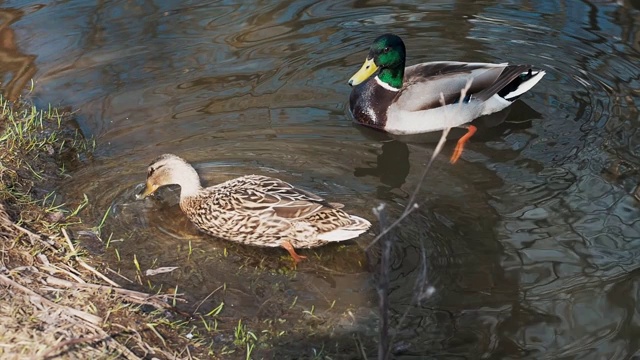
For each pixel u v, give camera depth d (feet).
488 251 10.23
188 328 9.64
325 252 10.21
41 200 10.51
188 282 9.99
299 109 11.65
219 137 11.25
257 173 10.89
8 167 10.74
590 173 10.93
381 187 10.81
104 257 10.11
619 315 9.83
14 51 12.09
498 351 9.62
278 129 11.39
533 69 12.12
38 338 9.34
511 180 10.90
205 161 10.98
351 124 11.64
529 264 10.15
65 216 10.39
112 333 9.48
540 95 11.85
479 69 11.86
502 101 11.73
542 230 10.41
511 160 11.14
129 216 10.48
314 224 10.11
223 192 10.37
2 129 11.19
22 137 11.03
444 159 11.19
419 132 11.65
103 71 11.93
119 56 12.10
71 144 11.12
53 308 9.55
